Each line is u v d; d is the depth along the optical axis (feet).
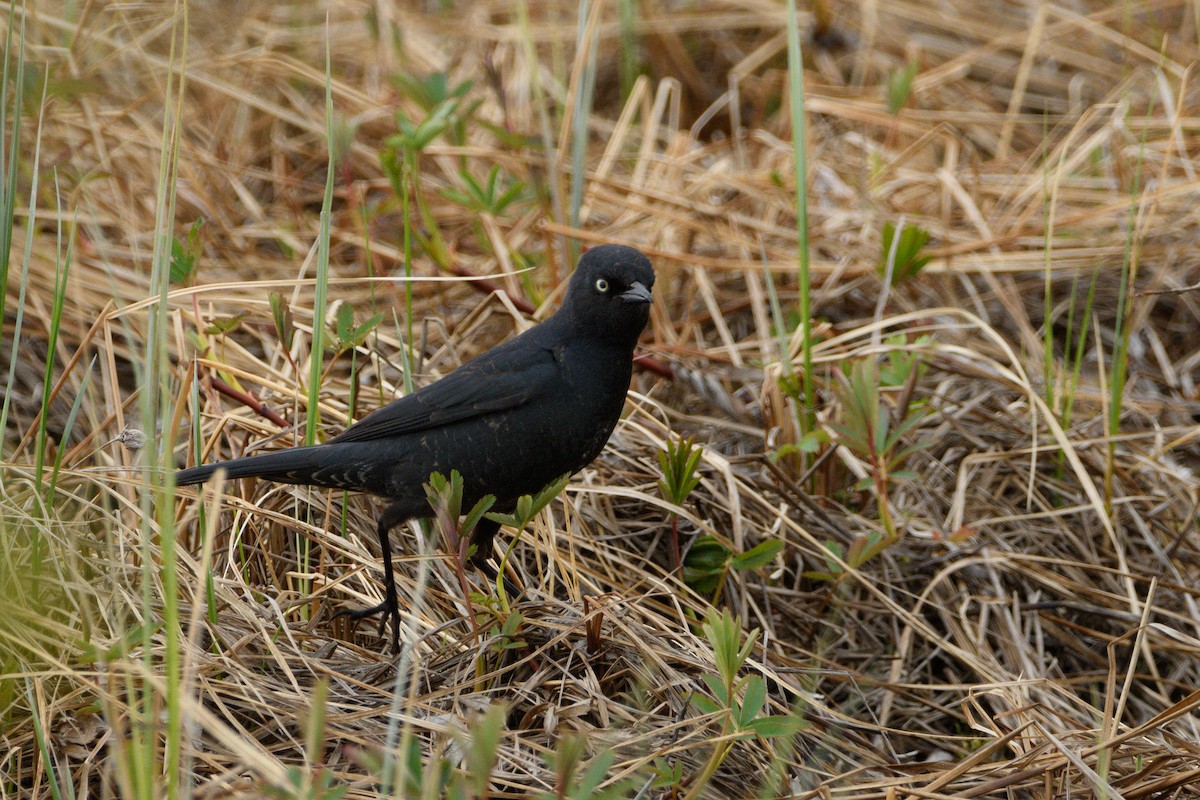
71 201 38.63
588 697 25.09
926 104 54.34
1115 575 33.81
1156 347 40.70
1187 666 31.48
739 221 45.06
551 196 45.03
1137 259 39.63
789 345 38.37
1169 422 38.47
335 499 32.04
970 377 39.11
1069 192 46.09
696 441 36.40
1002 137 51.21
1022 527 34.96
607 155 48.70
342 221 45.44
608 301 27.78
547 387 27.99
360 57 56.13
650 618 27.91
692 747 23.44
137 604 25.34
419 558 28.25
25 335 37.55
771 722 21.81
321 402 33.78
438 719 23.53
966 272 43.75
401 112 38.11
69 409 35.94
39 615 24.31
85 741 22.74
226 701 23.63
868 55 56.90
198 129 48.96
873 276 42.93
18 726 23.06
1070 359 41.78
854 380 31.19
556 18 58.90
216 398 32.83
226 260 42.91
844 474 35.70
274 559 30.09
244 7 57.36
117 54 45.55
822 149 51.16
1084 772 22.74
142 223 43.27
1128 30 54.54
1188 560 34.06
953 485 36.22
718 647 21.97
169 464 18.97
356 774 22.06
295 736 23.25
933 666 32.01
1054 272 43.16
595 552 31.91
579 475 33.88
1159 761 23.75
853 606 32.48
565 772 17.89
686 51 58.90
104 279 38.73
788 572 33.71
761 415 37.78
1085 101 53.67
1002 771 24.11
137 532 27.22
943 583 33.32
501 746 23.31
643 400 35.99
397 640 27.35
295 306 38.68
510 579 30.60
